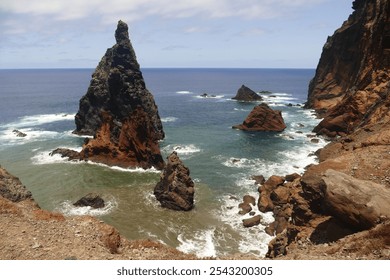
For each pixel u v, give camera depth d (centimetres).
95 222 1855
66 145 7119
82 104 8081
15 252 1423
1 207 1825
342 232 1783
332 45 11100
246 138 7544
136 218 3812
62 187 4784
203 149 6688
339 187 1803
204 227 3603
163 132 7775
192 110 12362
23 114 11462
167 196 4081
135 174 5416
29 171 5441
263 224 3603
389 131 3034
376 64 5956
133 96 7412
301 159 5828
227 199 4281
